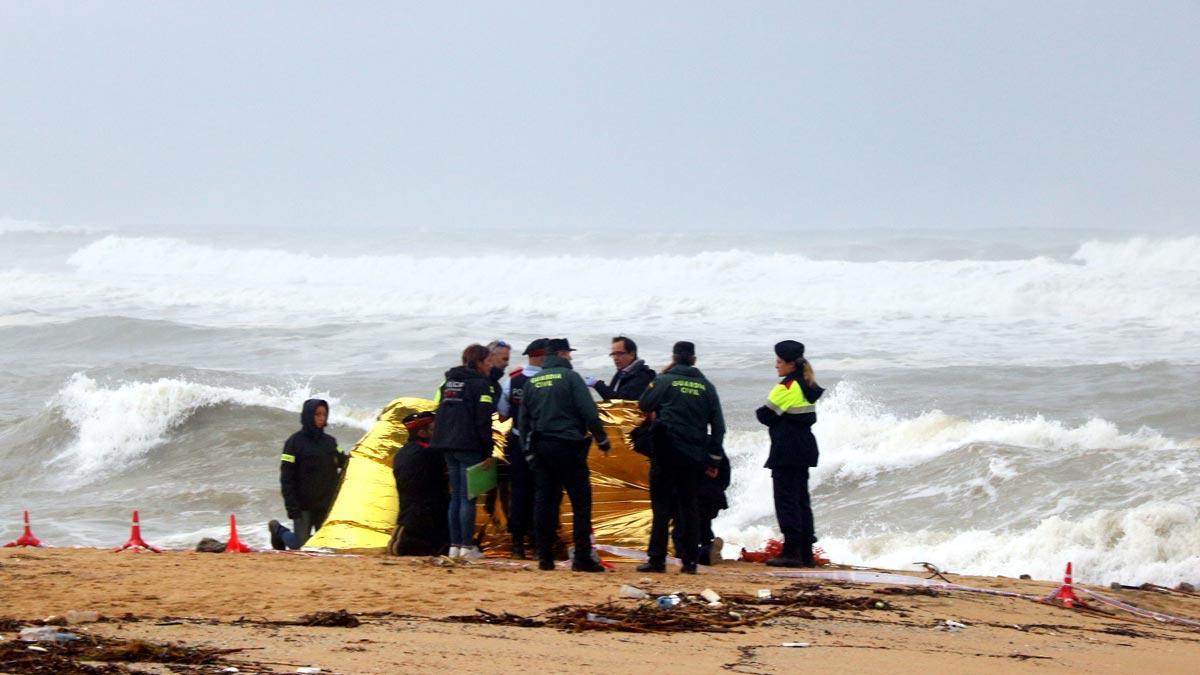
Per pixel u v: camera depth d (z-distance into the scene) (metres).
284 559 43.06
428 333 149.88
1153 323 140.88
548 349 42.94
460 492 45.03
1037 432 80.31
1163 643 34.72
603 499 48.94
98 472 89.38
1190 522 57.62
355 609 33.31
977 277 167.38
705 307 164.38
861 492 74.38
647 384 50.38
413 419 48.28
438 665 25.20
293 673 23.83
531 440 42.22
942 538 62.09
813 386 47.22
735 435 87.12
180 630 29.06
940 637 32.78
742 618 33.69
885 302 161.50
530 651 27.34
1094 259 185.38
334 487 51.84
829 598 37.91
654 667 26.11
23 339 155.25
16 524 71.56
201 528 69.62
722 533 64.88
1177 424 90.69
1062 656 30.98
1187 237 186.25
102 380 118.44
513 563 44.16
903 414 96.69
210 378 117.62
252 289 195.12
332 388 114.00
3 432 99.19
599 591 36.97
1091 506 64.56
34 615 31.67
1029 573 56.72
